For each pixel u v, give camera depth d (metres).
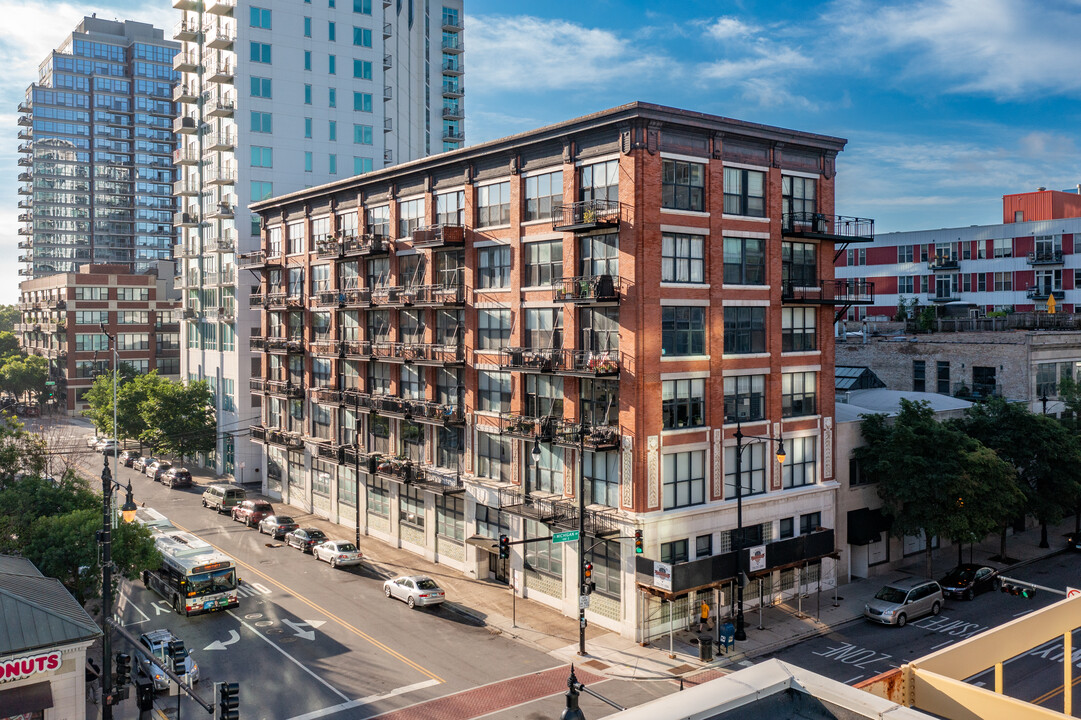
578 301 36.12
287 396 62.84
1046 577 43.72
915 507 40.66
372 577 44.91
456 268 45.94
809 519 41.84
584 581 34.38
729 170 38.69
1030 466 45.00
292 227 63.47
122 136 196.50
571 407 38.69
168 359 123.50
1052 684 29.73
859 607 39.09
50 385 77.25
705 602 36.03
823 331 42.69
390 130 83.25
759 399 40.16
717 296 37.88
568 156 38.12
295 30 73.69
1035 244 78.88
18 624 23.34
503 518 42.69
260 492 69.00
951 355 59.28
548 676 31.25
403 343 50.34
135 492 68.19
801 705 11.83
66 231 190.88
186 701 29.36
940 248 86.88
